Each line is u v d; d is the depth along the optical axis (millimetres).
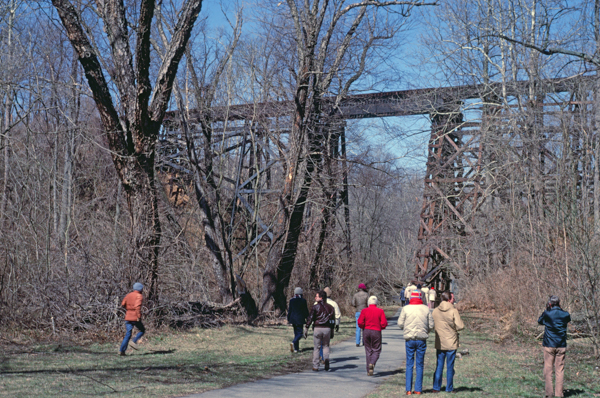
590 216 14984
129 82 14938
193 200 23453
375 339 10156
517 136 21406
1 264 14625
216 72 22781
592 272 13117
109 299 14031
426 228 27312
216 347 13469
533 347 14273
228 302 19141
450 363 8570
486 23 24094
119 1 14773
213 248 19469
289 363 11664
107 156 23250
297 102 21516
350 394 8250
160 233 15492
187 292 17234
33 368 9312
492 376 10312
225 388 8438
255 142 25125
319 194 25422
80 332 13523
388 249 60438
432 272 26938
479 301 23625
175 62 15227
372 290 41094
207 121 23484
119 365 10141
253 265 26312
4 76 16641
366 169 27234
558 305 8516
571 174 14914
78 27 13984
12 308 13383
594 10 15797
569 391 8875
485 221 25203
